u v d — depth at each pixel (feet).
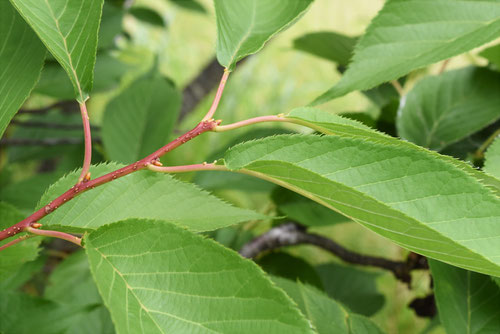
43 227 1.41
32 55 1.58
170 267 1.30
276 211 2.31
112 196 1.49
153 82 2.68
